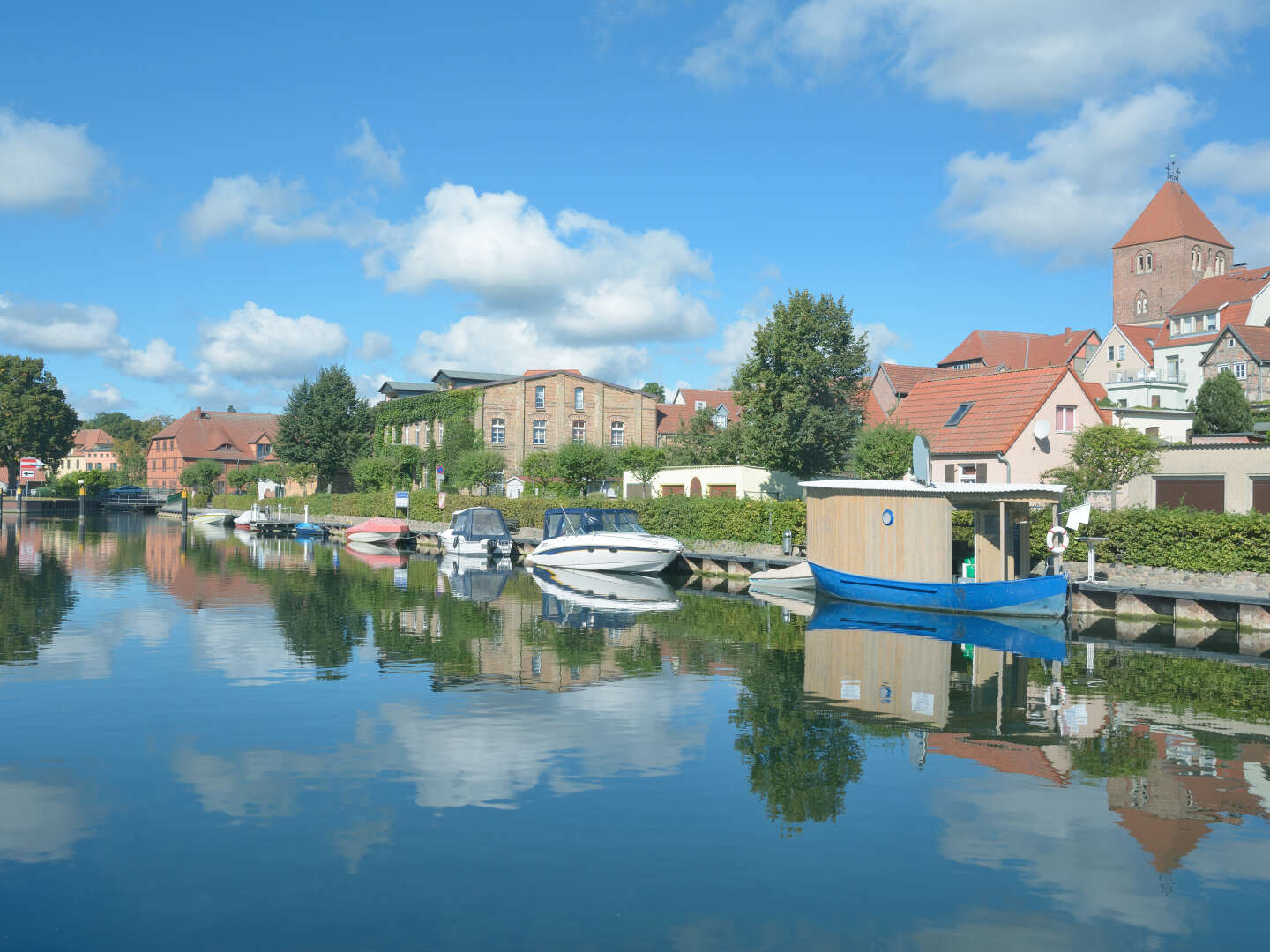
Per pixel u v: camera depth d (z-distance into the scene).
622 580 33.62
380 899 6.97
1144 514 24.89
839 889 7.18
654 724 12.09
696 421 58.31
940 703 13.38
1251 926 6.62
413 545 53.47
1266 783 9.72
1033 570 27.22
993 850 7.93
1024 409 38.00
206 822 8.47
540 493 57.94
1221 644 18.95
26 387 112.88
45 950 6.22
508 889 7.14
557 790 9.41
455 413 71.50
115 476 141.00
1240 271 89.88
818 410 40.22
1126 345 86.56
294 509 77.56
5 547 47.81
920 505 24.61
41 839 8.07
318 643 18.45
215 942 6.33
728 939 6.40
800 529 33.78
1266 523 22.12
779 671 15.76
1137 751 10.91
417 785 9.55
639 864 7.61
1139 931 6.55
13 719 12.16
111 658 16.56
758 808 8.90
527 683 14.63
